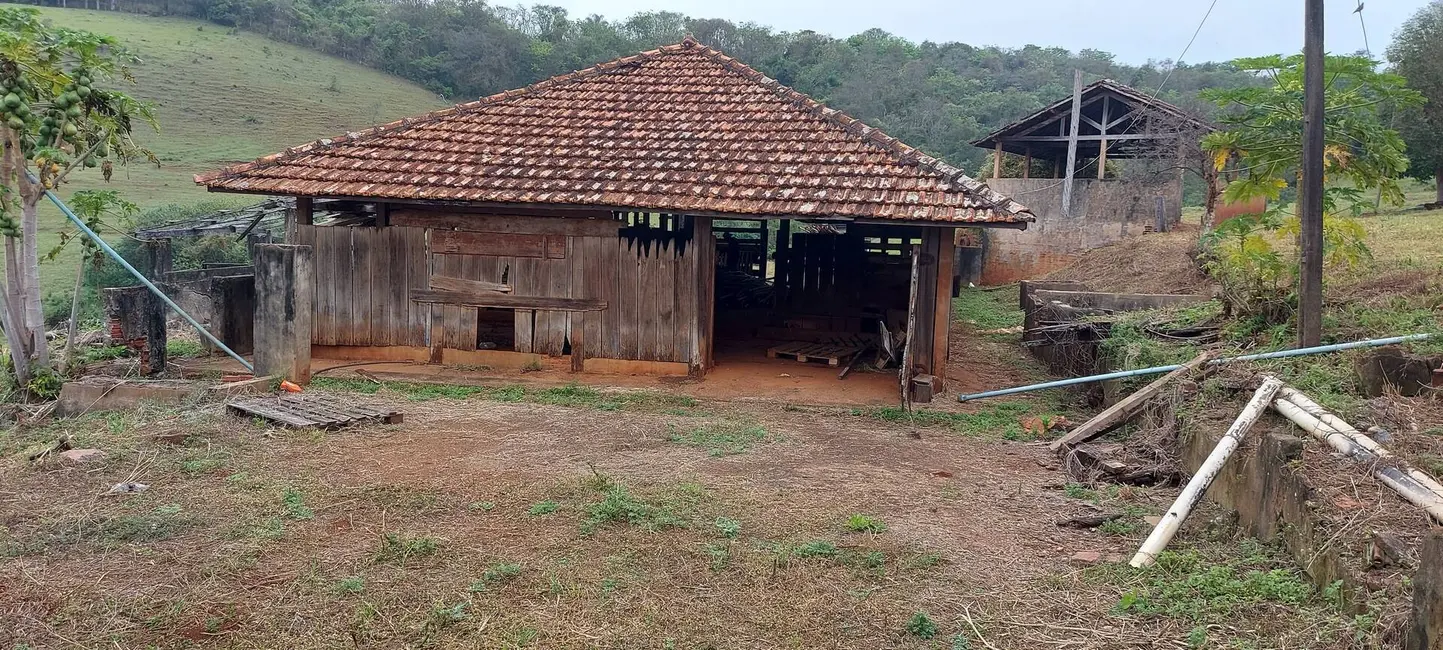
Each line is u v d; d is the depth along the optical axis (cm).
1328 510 523
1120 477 762
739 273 2055
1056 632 480
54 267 2506
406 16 6606
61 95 1017
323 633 471
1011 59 6131
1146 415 853
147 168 3750
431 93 5866
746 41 5366
